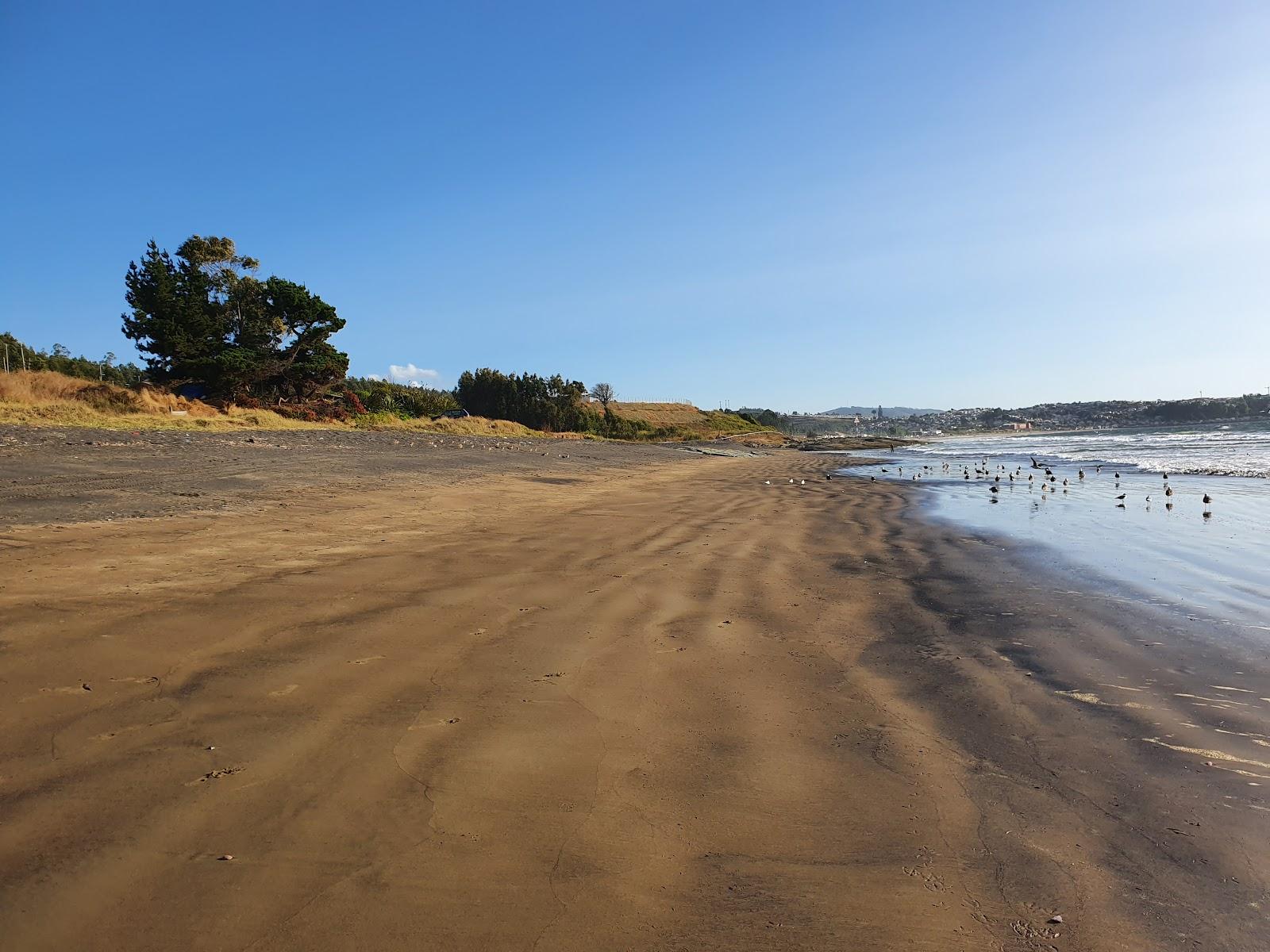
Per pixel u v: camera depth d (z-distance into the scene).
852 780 3.16
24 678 3.62
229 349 34.12
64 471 11.52
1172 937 2.20
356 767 3.02
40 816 2.53
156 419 22.83
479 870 2.39
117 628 4.43
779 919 2.23
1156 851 2.65
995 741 3.58
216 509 9.29
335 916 2.13
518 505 12.16
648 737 3.52
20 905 2.09
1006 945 2.16
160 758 2.99
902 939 2.17
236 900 2.17
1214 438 53.69
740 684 4.29
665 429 76.62
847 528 11.11
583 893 2.31
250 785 2.82
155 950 1.97
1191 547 8.97
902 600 6.49
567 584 6.48
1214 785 3.13
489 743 3.32
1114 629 5.52
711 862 2.53
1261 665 4.69
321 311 37.53
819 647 5.07
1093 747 3.51
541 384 69.00
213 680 3.82
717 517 12.08
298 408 33.66
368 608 5.31
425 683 3.99
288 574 6.11
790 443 80.19
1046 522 11.46
